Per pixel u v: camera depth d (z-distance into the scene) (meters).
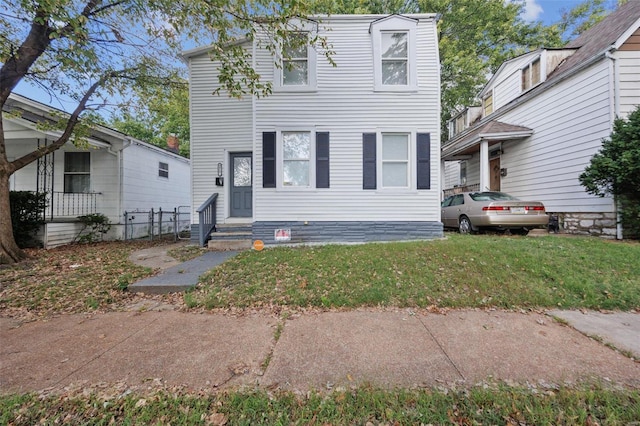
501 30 18.77
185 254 7.18
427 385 2.22
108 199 10.82
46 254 7.43
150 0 5.21
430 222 7.84
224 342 2.96
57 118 9.75
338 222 7.86
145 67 8.34
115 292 4.52
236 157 9.43
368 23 7.94
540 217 8.02
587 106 8.34
